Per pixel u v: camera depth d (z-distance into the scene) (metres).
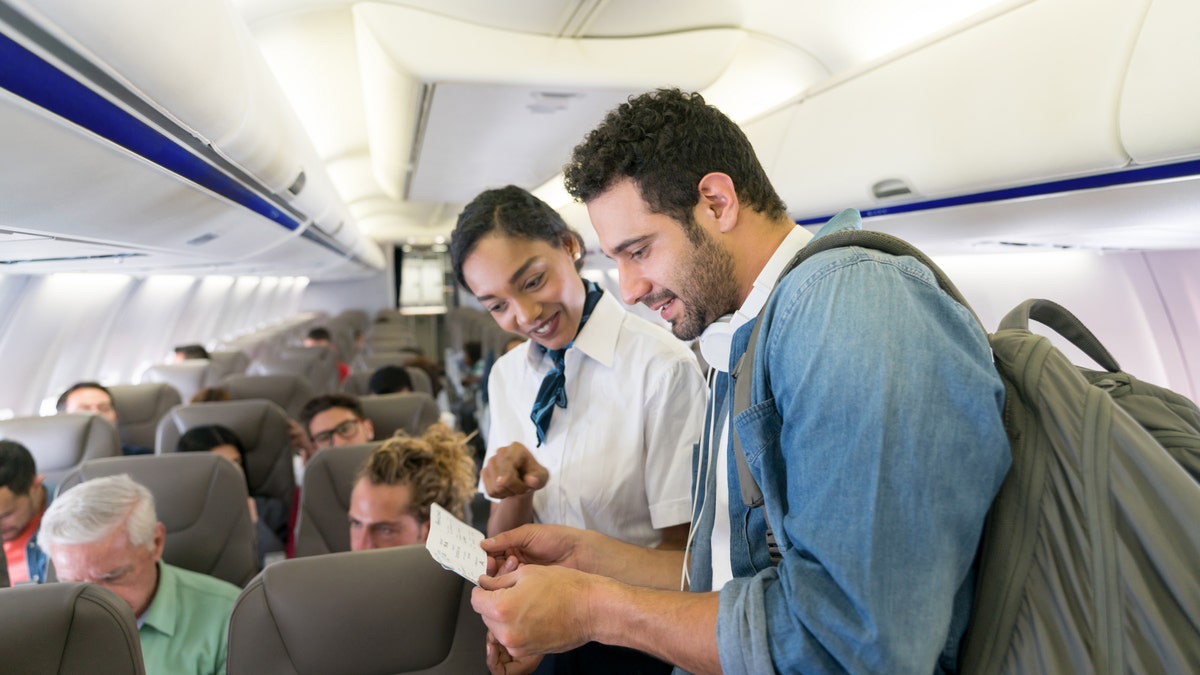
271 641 1.30
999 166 1.63
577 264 1.37
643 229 0.77
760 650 0.63
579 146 0.81
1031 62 1.50
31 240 1.65
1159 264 2.13
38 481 2.37
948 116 1.72
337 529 2.38
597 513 1.38
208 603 1.78
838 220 0.80
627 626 0.73
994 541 0.68
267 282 9.23
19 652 1.01
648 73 2.33
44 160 1.01
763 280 0.80
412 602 1.35
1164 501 0.61
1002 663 0.66
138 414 4.11
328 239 4.70
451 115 2.59
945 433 0.61
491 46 2.20
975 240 2.12
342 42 2.80
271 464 3.24
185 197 1.67
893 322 0.63
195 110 1.22
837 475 0.62
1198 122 1.19
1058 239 1.93
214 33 1.22
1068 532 0.65
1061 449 0.65
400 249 15.30
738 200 0.78
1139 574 0.62
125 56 0.89
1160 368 2.27
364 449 2.44
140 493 1.70
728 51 2.43
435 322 15.37
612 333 1.38
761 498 0.78
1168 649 0.60
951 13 2.20
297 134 2.36
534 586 0.76
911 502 0.60
